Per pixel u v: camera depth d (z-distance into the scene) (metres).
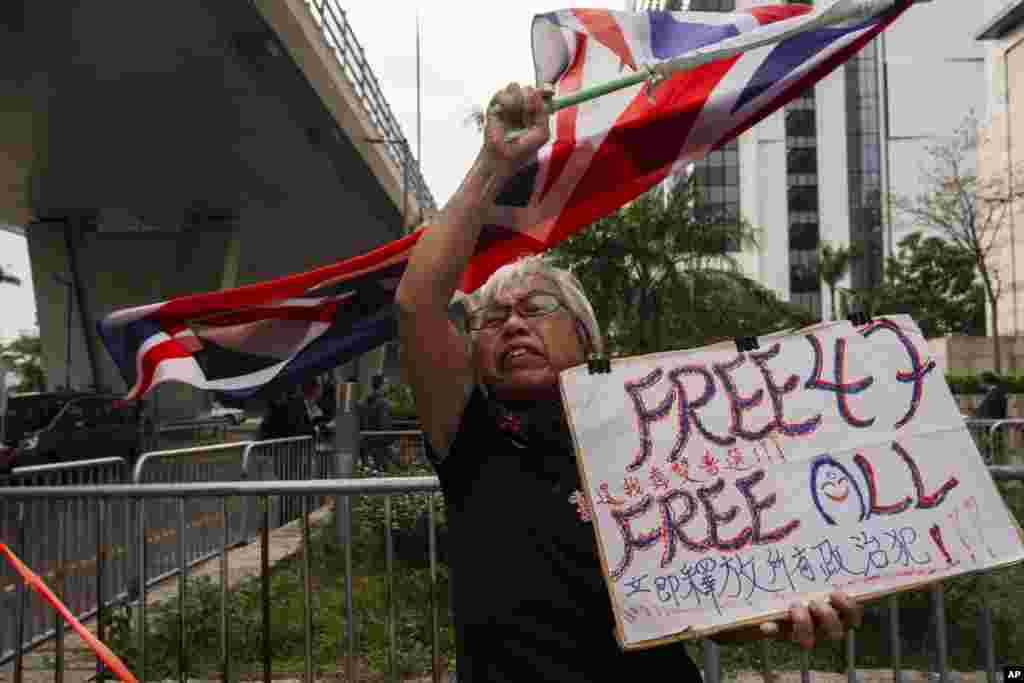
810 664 4.87
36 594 5.13
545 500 2.01
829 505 2.03
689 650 4.89
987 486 2.06
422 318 2.01
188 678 4.87
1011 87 40.28
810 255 77.56
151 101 22.67
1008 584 4.69
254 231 38.16
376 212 34.56
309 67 21.09
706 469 2.03
